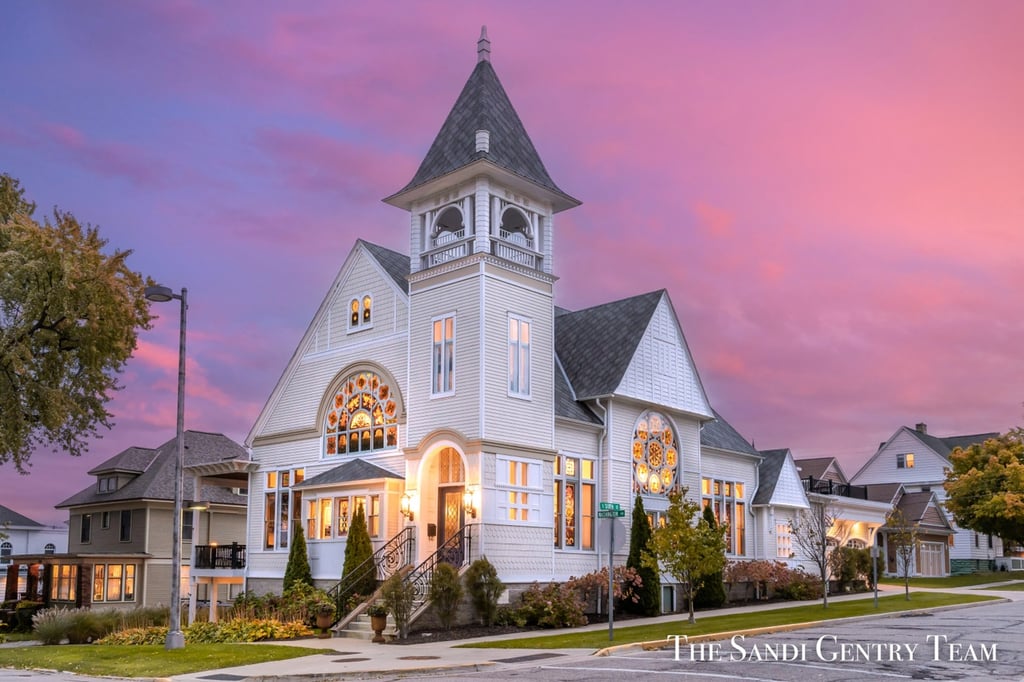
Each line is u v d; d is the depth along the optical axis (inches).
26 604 1764.3
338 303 1379.2
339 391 1346.0
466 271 1163.3
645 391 1331.2
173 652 844.0
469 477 1101.7
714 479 1535.4
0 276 1279.5
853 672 631.2
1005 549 2687.0
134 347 1449.3
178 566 897.5
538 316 1212.5
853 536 1923.0
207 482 1454.2
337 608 1067.9
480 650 842.8
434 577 1020.5
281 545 1364.4
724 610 1294.3
